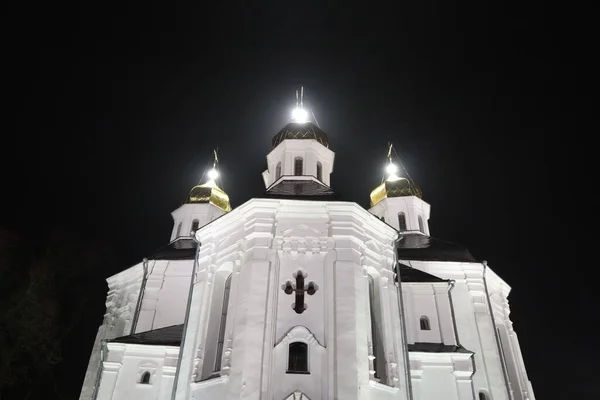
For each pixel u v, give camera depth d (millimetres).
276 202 22625
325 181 31125
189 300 23188
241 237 22750
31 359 32688
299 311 20391
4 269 33594
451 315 27312
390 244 24406
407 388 20797
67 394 34656
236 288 21469
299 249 21703
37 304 33750
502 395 26062
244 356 18859
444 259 31234
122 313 30922
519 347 30781
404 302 27672
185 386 20672
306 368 19062
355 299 20312
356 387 18234
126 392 23656
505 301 32250
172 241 37562
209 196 41031
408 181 40594
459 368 23938
